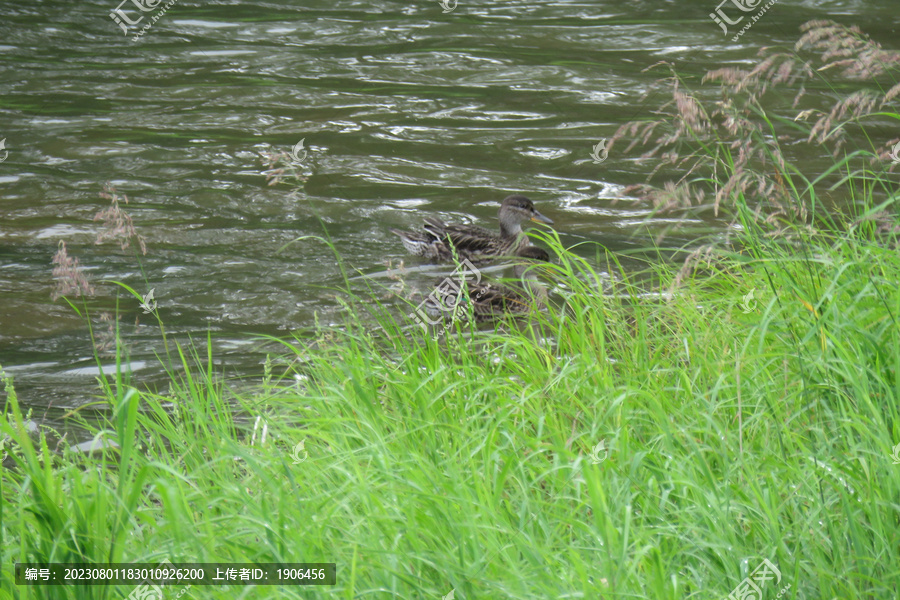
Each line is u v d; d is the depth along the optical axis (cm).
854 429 762
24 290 1577
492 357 1090
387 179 2131
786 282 958
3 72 2862
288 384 1217
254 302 1545
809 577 633
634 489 720
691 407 831
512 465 752
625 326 1084
